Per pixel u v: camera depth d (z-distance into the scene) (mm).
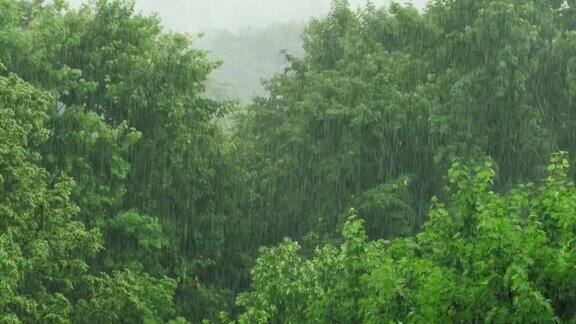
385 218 31281
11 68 27328
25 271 21469
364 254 17172
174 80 31078
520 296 12172
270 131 37688
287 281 20344
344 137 32656
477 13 32688
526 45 30969
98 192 28172
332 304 17531
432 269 14289
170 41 31516
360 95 32344
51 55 28500
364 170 33031
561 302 12797
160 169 31297
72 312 24312
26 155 23344
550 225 13984
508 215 14250
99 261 29156
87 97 30531
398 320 14383
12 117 21750
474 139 31594
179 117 31109
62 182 22391
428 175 32719
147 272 29609
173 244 31375
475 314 13156
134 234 29203
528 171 32344
